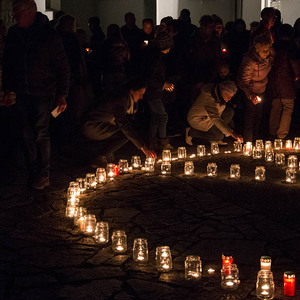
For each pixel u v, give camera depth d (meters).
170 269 4.57
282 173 8.04
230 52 13.37
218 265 4.67
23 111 6.99
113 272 4.54
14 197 6.80
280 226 5.63
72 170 8.37
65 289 4.24
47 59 6.92
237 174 7.71
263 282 4.04
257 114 10.30
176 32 11.31
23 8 6.73
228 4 20.64
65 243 5.22
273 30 11.29
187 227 5.64
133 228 5.65
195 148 10.09
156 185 7.36
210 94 9.45
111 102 8.09
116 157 9.37
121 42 11.50
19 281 4.38
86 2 22.25
